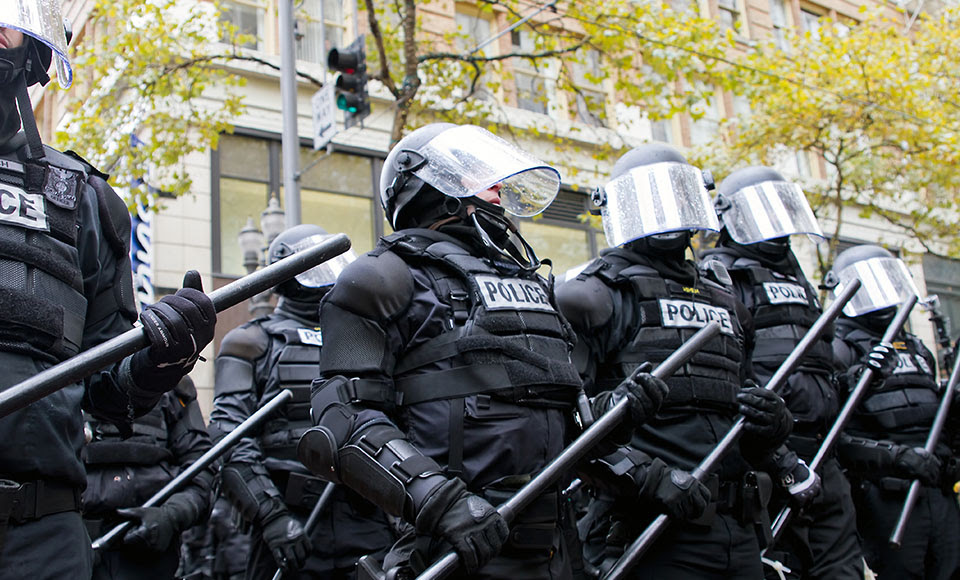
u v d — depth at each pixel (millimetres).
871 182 14320
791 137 13555
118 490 4141
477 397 2680
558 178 3375
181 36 10531
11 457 2010
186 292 2090
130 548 4062
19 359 2055
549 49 12164
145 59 10219
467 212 3064
